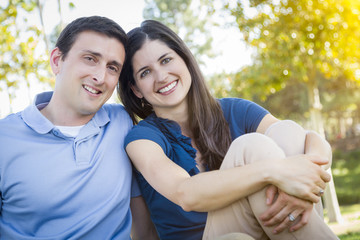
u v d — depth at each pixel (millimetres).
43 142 2105
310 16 7848
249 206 1932
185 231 2385
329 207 7977
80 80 2174
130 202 2549
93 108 2219
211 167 2584
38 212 2035
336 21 7820
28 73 6336
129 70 2605
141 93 2697
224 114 2770
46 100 2359
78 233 2047
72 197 2078
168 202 2387
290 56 8367
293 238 1866
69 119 2250
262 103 24672
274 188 1849
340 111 34656
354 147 29922
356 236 5074
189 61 2596
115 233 2215
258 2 8070
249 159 1938
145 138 2252
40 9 5777
